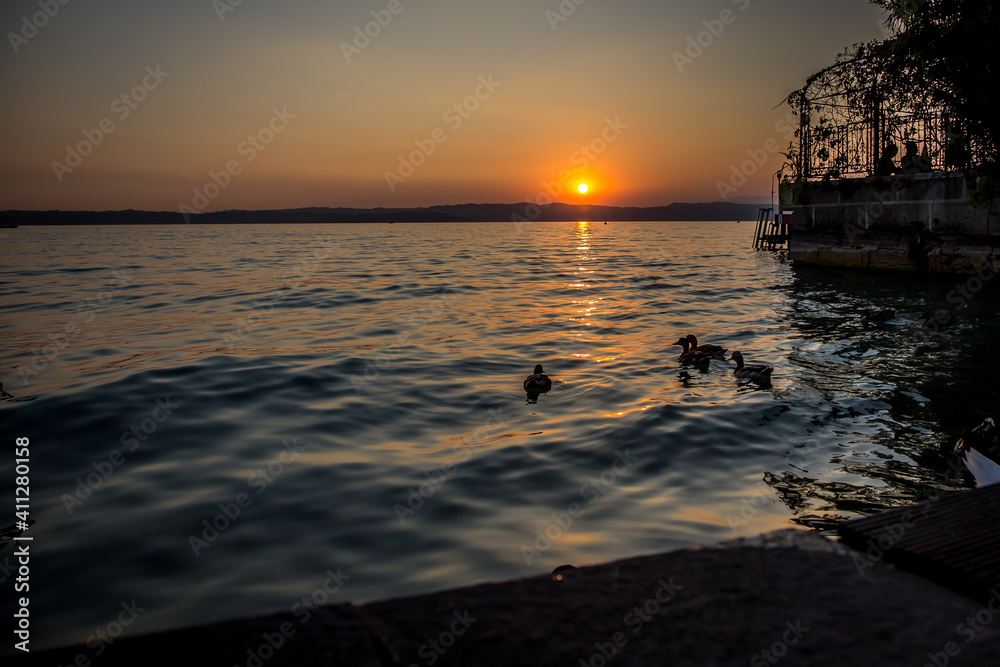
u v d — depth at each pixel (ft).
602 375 38.40
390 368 39.88
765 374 34.68
